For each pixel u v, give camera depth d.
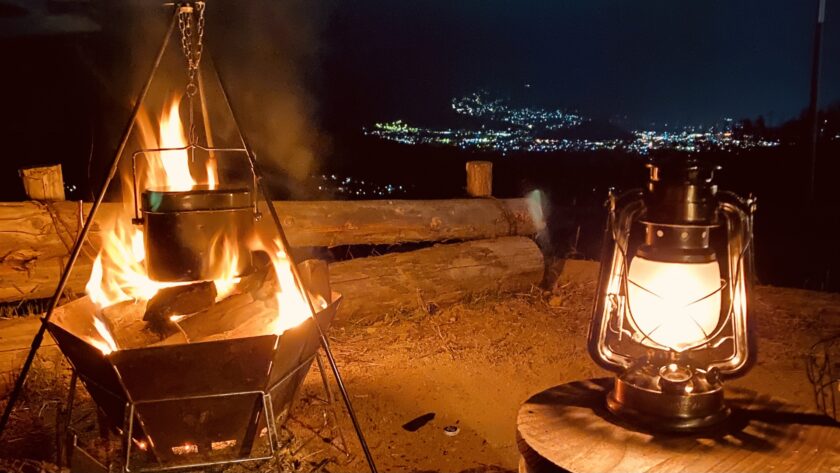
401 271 4.84
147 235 2.54
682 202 1.73
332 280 4.54
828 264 7.10
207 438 2.51
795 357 4.01
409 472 2.75
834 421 1.82
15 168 7.32
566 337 4.46
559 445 1.69
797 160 12.91
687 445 1.68
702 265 1.75
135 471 2.46
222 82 2.61
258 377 2.40
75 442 2.73
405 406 3.39
